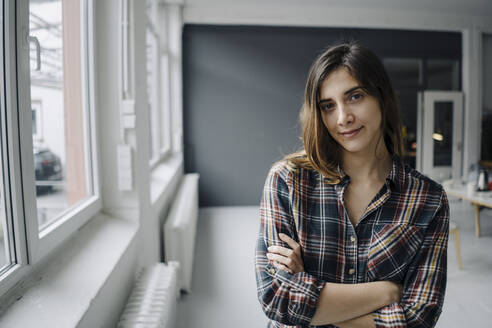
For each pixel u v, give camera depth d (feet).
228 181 19.57
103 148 5.88
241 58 19.04
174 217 9.05
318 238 2.59
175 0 16.66
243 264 10.98
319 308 2.43
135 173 5.92
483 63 21.40
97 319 3.51
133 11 5.82
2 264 3.17
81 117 5.48
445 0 17.40
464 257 11.30
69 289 3.44
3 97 3.13
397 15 18.99
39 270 3.63
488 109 21.77
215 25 18.80
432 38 19.79
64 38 4.84
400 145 2.76
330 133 2.63
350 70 2.38
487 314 7.86
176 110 17.74
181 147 17.93
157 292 4.94
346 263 2.57
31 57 3.83
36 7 3.96
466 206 19.11
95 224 5.39
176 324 7.36
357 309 2.44
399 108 2.69
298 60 19.24
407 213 2.59
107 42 5.77
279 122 19.45
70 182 4.98
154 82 14.06
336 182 2.58
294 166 2.73
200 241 13.35
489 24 19.67
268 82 19.25
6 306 2.95
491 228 14.67
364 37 19.44
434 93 19.90
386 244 2.54
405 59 19.77
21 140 3.28
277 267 2.56
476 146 20.02
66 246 4.36
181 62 18.30
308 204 2.65
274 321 2.78
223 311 7.97
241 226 15.58
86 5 5.52
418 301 2.51
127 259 5.02
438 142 20.04
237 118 19.31
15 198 3.23
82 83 5.52
